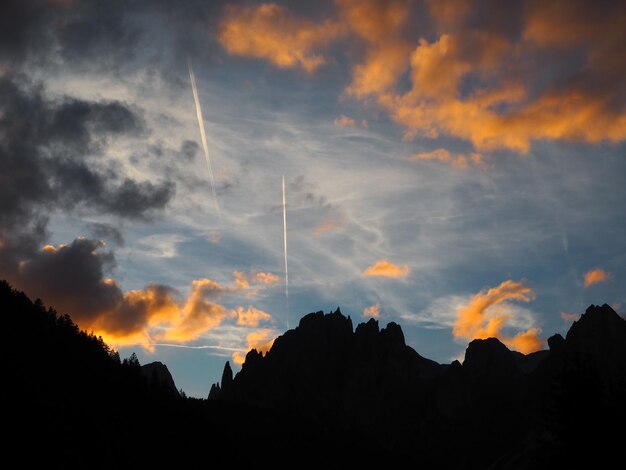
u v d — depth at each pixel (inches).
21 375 6117.1
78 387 6633.9
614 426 1720.0
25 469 4800.7
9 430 5177.2
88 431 5851.4
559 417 1779.0
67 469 5068.9
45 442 5270.7
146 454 6141.7
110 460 5620.1
